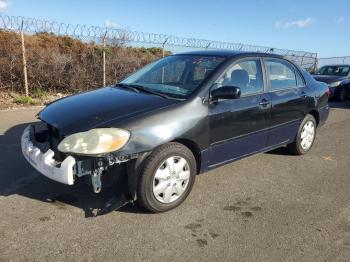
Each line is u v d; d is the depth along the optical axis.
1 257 3.01
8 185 4.35
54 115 3.87
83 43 13.48
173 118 3.76
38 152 3.69
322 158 5.95
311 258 3.19
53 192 4.18
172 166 3.80
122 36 12.82
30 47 11.43
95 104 3.94
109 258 3.06
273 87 5.10
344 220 3.88
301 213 4.00
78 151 3.34
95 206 3.89
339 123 9.12
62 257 3.04
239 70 4.62
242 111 4.46
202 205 4.07
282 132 5.33
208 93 4.14
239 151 4.62
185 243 3.32
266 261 3.12
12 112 8.55
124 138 3.45
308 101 5.73
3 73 10.45
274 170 5.29
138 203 3.82
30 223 3.53
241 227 3.65
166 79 4.66
